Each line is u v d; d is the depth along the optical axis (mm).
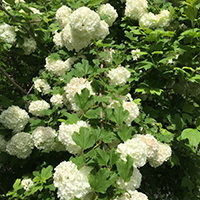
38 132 1817
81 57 2061
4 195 2070
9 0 2086
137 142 1229
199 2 2375
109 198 1026
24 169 2375
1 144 2037
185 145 2381
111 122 1469
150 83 2188
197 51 2266
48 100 2615
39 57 2750
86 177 1057
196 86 2408
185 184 2527
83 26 1701
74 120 1269
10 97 2930
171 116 2420
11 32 2164
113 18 2143
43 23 2504
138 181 1181
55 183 1027
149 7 2416
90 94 1368
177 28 2363
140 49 2342
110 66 1946
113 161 1085
